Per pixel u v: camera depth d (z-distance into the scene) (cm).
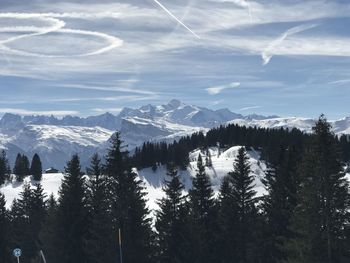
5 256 5981
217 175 16875
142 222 4253
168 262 4291
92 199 4506
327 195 2989
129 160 4300
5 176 17475
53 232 4584
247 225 4381
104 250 4109
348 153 15562
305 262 3027
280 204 3753
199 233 4400
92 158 4662
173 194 4456
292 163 3762
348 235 2983
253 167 16288
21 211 6488
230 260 4453
